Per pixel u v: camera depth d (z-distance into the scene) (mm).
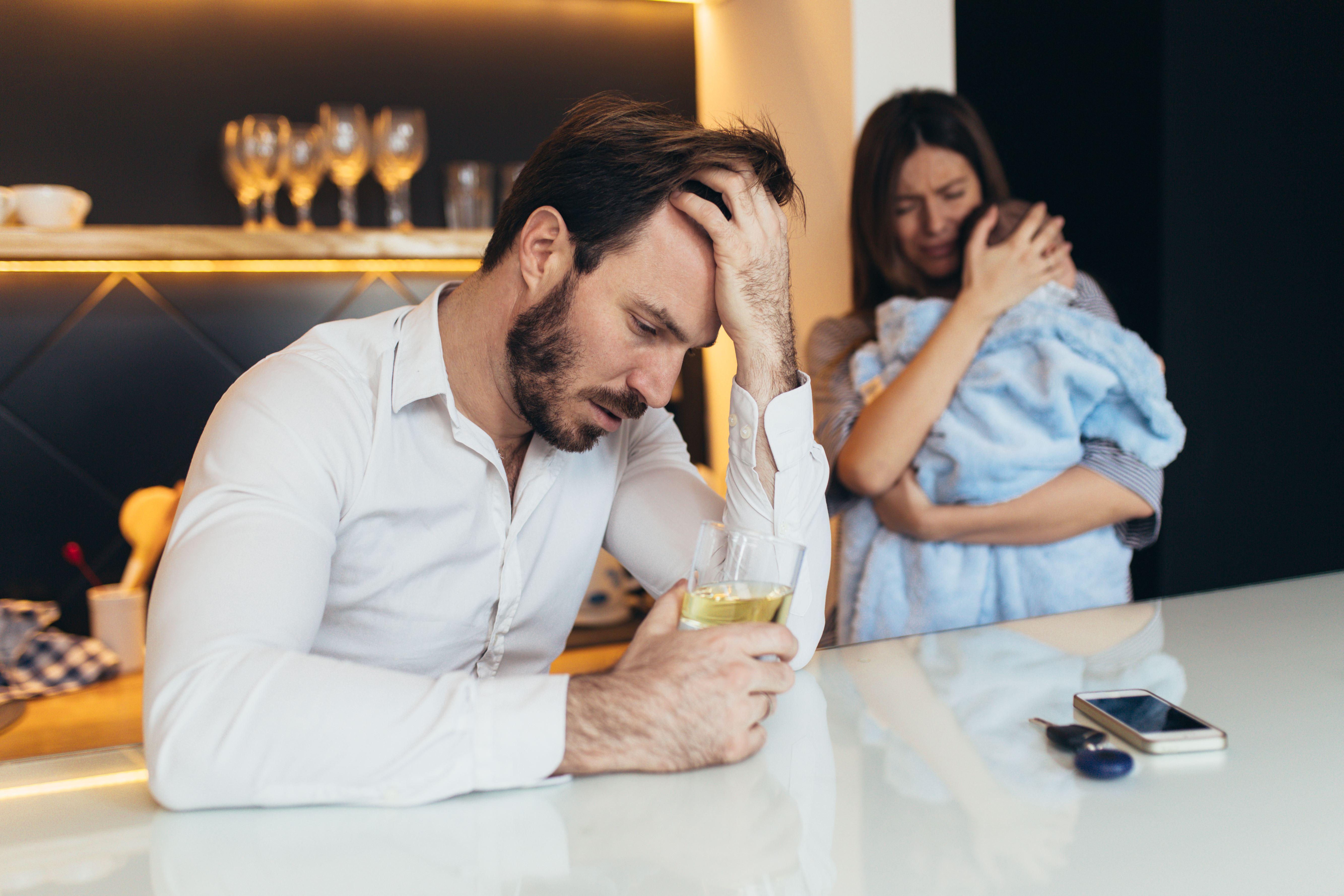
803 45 1955
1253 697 743
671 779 619
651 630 729
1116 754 615
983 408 1608
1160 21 1877
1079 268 2070
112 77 1846
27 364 1799
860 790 596
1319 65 2027
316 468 797
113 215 1863
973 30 2275
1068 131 2080
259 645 641
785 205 903
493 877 496
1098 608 1029
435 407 896
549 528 987
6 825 576
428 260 2057
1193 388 1953
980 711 730
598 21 2217
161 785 589
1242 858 503
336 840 545
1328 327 2078
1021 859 506
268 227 1847
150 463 1884
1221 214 1962
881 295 1842
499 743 597
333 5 1998
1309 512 2090
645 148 805
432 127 2096
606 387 843
